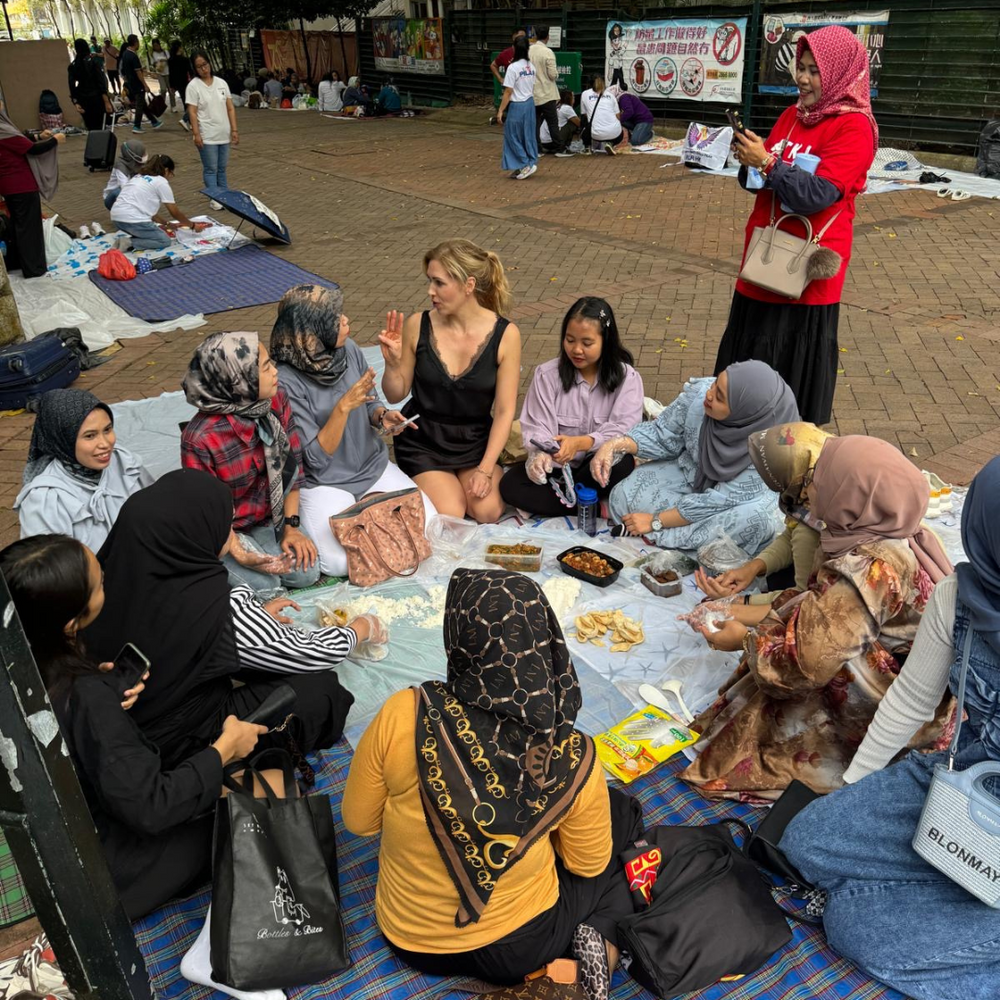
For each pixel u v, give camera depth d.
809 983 2.35
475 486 4.26
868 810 2.36
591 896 2.30
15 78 21.23
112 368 6.61
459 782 1.96
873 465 2.51
